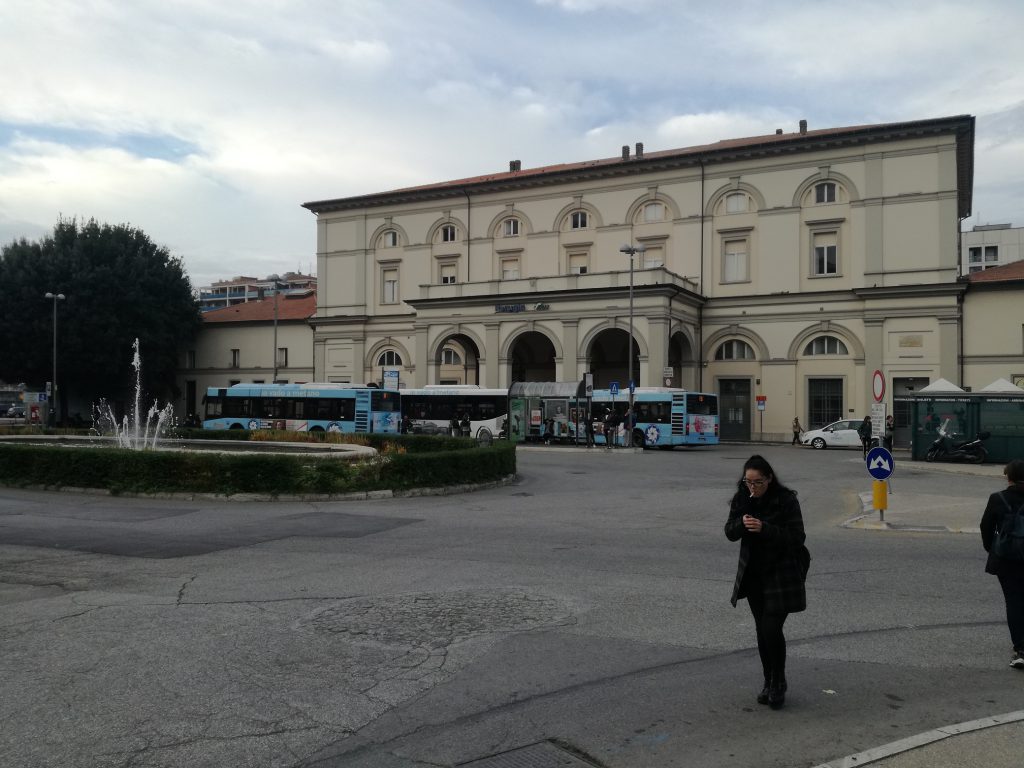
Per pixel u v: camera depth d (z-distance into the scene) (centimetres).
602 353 4841
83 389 5675
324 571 977
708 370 4441
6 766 438
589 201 4731
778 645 518
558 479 2250
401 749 464
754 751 458
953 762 427
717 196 4419
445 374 5156
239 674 591
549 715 514
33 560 1050
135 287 5288
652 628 718
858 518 1455
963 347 3903
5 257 5097
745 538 538
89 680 576
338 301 5500
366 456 1797
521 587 885
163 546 1156
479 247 5056
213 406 4225
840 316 4131
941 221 3912
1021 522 596
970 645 668
